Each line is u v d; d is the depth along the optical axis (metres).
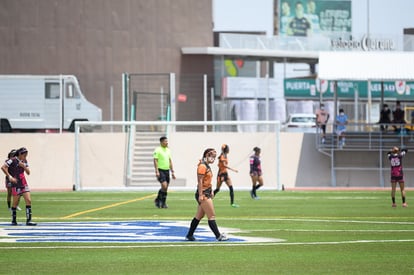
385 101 147.38
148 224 55.16
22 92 119.00
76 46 150.62
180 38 156.75
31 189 104.19
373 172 111.19
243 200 80.00
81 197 85.81
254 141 106.94
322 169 110.38
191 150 107.12
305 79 159.62
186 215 62.62
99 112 120.31
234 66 163.75
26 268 36.19
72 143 108.31
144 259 38.66
